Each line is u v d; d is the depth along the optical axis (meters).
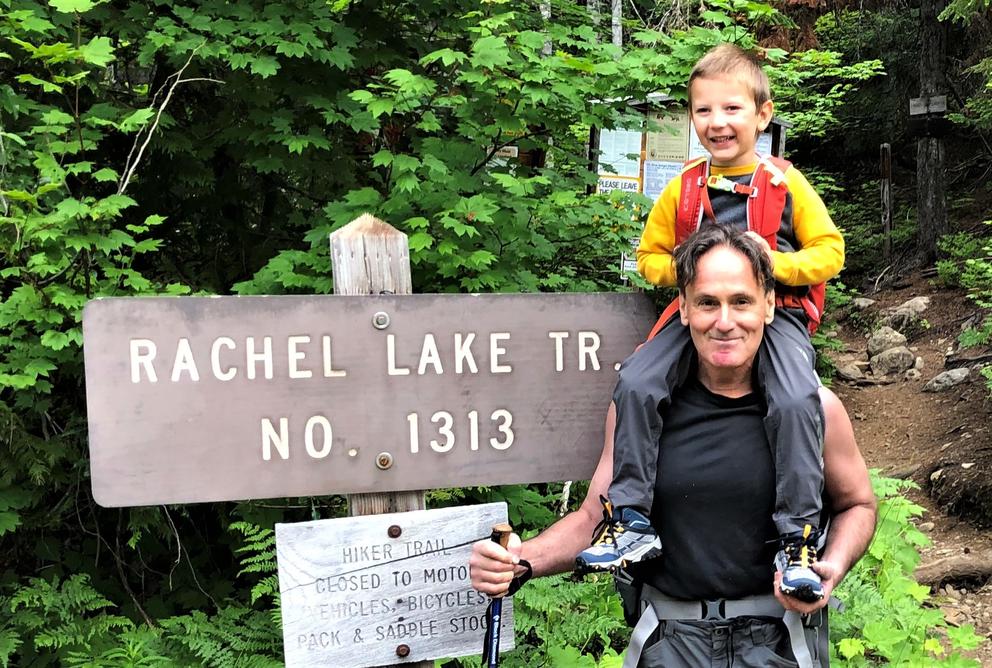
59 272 3.29
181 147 4.30
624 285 5.11
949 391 8.01
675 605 1.87
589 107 4.04
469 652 2.22
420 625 2.20
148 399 2.08
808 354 1.90
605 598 3.56
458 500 4.09
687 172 2.32
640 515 1.79
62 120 3.36
